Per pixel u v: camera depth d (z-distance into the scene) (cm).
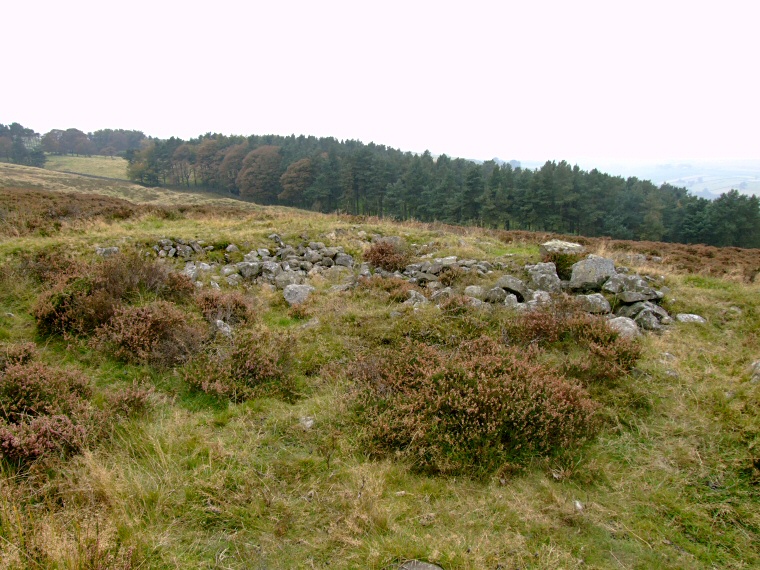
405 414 452
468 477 397
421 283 1002
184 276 870
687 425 459
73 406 451
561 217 5972
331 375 575
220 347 614
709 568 312
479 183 6347
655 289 888
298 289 902
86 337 651
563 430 429
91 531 307
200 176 11225
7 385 457
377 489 373
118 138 16738
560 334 661
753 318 748
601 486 389
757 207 5303
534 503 366
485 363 512
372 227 1570
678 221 6003
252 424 470
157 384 553
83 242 1102
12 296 805
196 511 348
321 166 8281
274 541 325
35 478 364
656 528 345
